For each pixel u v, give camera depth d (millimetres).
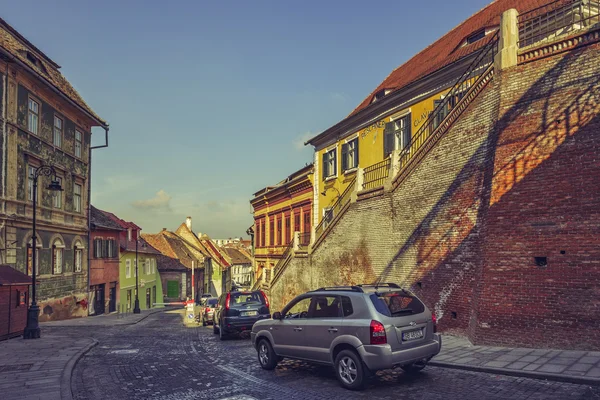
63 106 26531
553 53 10688
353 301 8008
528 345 9852
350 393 7410
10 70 20750
